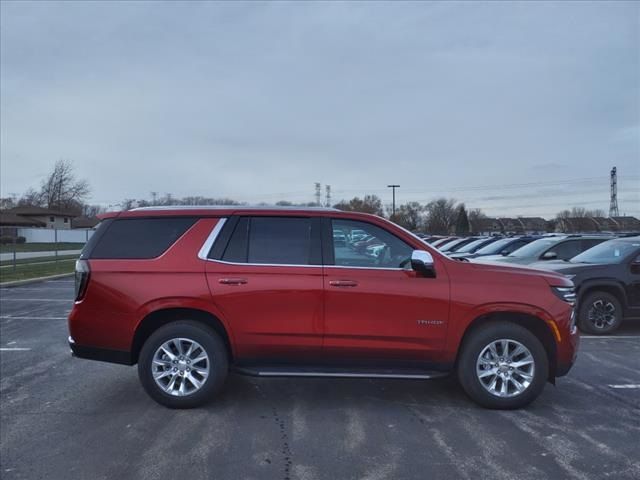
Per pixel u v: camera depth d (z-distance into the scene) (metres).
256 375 4.87
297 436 4.37
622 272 8.78
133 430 4.51
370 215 5.12
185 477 3.67
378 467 3.82
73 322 5.00
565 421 4.71
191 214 5.14
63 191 75.25
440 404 5.17
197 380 4.96
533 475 3.69
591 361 6.93
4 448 4.17
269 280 4.88
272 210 5.12
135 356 5.04
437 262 4.99
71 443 4.25
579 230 83.19
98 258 5.03
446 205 99.19
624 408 5.06
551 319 4.91
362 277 4.89
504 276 4.99
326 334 4.87
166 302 4.87
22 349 7.72
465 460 3.93
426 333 4.88
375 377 4.83
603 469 3.78
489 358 4.96
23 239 50.25
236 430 4.50
